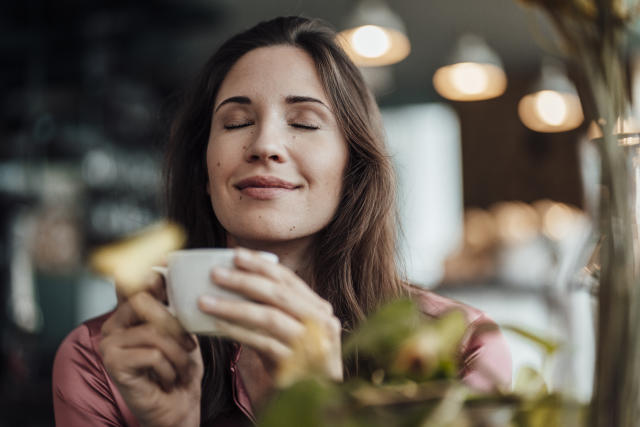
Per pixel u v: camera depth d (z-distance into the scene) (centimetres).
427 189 745
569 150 693
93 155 454
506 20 541
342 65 106
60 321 420
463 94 476
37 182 451
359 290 109
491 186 726
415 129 752
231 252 62
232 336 62
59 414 105
